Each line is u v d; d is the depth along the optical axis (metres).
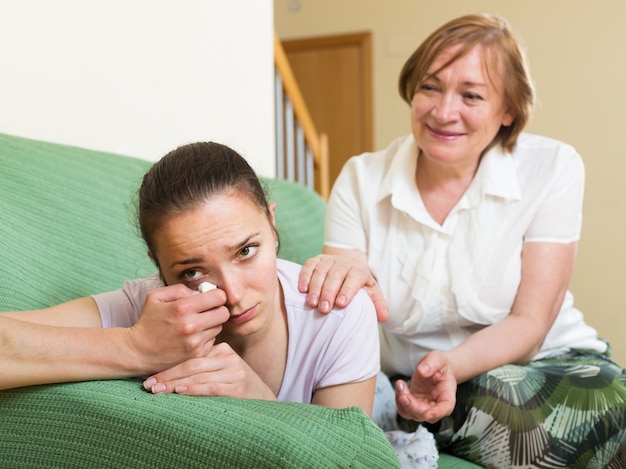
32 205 1.31
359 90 5.42
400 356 1.61
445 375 1.28
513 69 1.39
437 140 1.42
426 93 1.42
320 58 5.49
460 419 1.35
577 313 1.63
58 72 1.75
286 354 1.12
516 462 1.28
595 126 4.62
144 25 2.03
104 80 1.89
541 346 1.52
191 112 2.23
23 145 1.41
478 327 1.53
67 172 1.44
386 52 5.29
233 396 0.94
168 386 0.93
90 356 0.95
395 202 1.49
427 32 5.18
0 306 1.12
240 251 0.95
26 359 0.93
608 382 1.30
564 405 1.27
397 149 1.61
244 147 2.50
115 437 0.89
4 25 1.61
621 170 4.56
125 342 0.95
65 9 1.76
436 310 1.50
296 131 3.32
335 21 5.41
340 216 1.60
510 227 1.46
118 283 1.41
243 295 0.95
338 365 1.10
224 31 2.37
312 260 1.19
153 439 0.86
